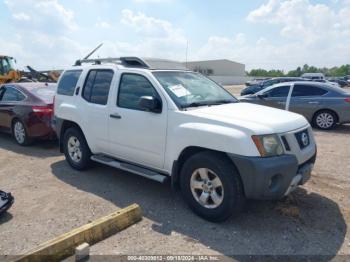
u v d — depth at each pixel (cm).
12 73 2020
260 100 1141
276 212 421
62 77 625
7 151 741
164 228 383
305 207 436
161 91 440
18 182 537
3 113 827
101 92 531
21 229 379
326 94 1050
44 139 770
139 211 405
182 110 421
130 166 484
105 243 351
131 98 481
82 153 576
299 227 384
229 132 367
